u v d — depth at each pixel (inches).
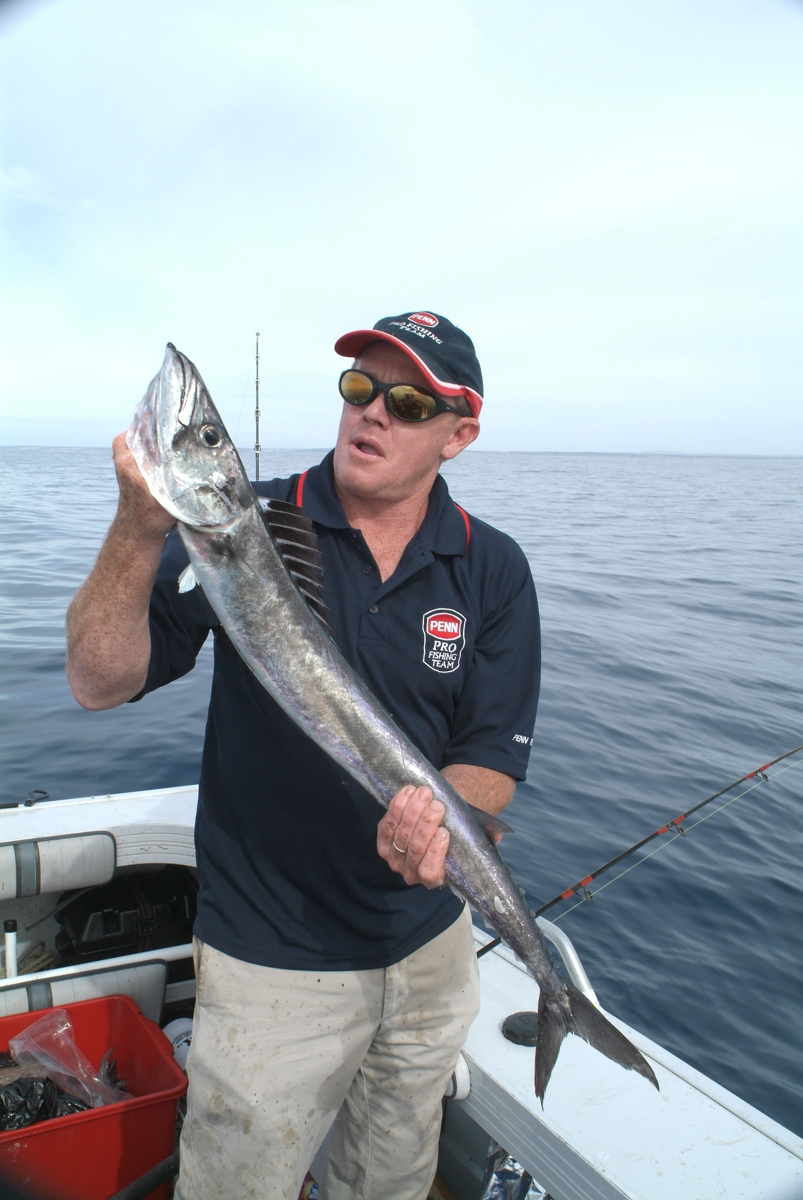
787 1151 79.6
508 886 78.4
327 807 74.0
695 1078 90.5
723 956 161.2
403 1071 80.1
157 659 69.6
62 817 123.6
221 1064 71.3
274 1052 72.2
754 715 299.4
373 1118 82.0
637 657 371.2
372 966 76.3
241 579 66.4
